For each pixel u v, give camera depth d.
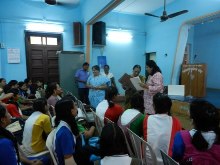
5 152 1.19
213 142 1.07
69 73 5.54
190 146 1.11
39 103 2.01
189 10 5.36
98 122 2.40
